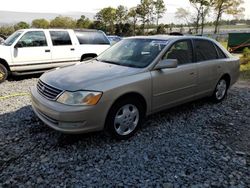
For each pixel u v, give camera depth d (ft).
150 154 11.27
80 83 11.30
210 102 18.51
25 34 25.80
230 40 76.18
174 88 14.23
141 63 13.46
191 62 15.39
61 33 28.27
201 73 15.83
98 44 31.14
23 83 24.88
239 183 9.44
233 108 17.58
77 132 10.98
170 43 14.35
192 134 13.33
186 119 15.31
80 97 10.87
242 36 74.18
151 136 12.97
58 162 10.57
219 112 16.70
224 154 11.42
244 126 14.56
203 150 11.71
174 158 10.99
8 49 24.79
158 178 9.64
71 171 10.00
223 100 19.31
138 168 10.25
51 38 27.45
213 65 16.72
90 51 30.27
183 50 15.11
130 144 12.11
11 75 27.50
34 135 12.85
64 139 12.44
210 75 16.66
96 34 31.40
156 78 13.08
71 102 10.84
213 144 12.32
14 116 15.33
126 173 9.92
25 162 10.55
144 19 167.53
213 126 14.46
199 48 16.22
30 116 15.33
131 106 12.49
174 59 13.25
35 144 11.97
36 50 26.32
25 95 20.21
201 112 16.57
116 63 14.10
